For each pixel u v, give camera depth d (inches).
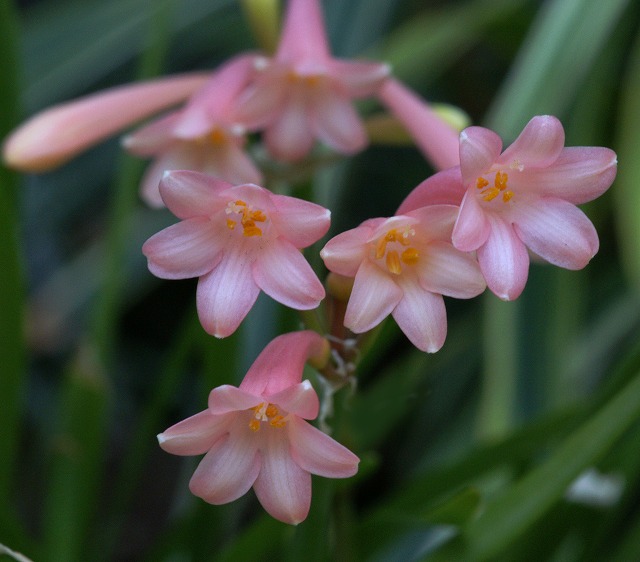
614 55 19.5
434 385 21.4
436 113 16.1
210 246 12.9
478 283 12.8
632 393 13.8
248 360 16.8
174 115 15.5
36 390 24.1
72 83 22.8
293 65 15.3
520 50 21.5
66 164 24.3
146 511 24.8
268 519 14.2
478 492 13.8
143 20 22.5
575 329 17.2
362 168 25.8
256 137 18.1
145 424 16.7
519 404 16.9
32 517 23.2
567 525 15.3
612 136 20.9
